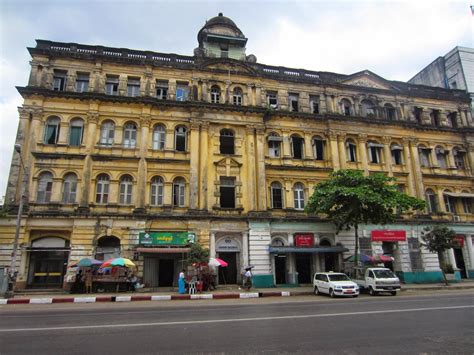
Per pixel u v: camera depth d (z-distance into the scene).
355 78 35.97
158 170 28.50
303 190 31.72
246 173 30.20
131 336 9.15
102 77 29.22
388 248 31.98
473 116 39.31
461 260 34.03
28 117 27.02
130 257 25.62
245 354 7.37
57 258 25.56
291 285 27.92
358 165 33.19
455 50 42.41
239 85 32.31
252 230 28.23
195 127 29.77
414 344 8.02
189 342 8.42
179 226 27.19
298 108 33.62
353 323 10.70
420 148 36.16
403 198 25.41
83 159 27.22
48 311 14.78
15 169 25.80
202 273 24.83
